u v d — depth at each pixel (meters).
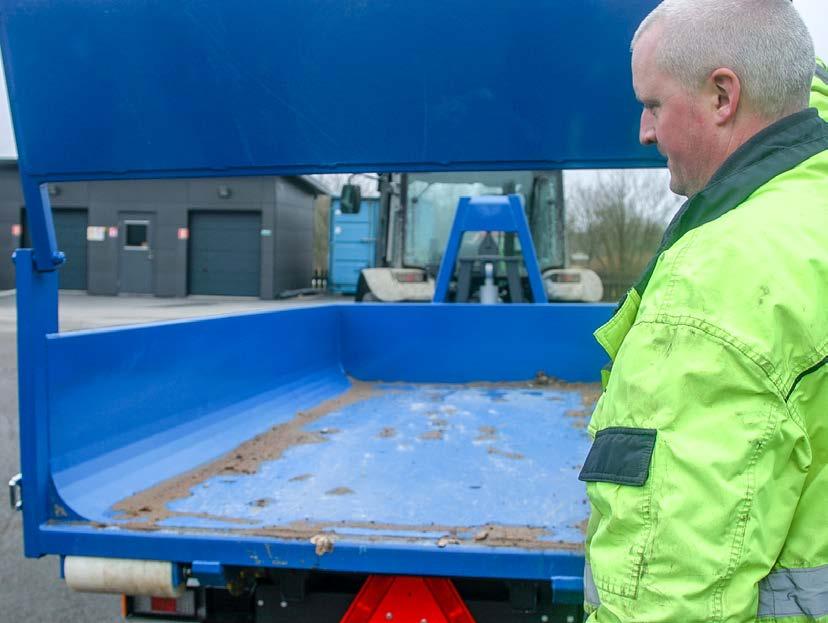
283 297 25.44
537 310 4.46
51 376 2.12
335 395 4.15
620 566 1.01
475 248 6.25
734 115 1.16
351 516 2.07
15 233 21.83
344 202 7.90
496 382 4.48
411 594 1.86
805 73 1.14
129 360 2.52
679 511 0.96
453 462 2.71
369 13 1.89
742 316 0.99
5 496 4.85
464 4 1.85
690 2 1.18
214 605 2.05
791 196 1.08
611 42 1.82
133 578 1.89
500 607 1.92
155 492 2.32
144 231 24.73
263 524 1.98
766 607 1.04
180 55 1.97
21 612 3.42
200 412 2.99
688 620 0.95
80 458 2.23
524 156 1.88
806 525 1.05
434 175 7.58
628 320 1.21
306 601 2.01
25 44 2.03
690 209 1.16
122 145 2.03
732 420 0.97
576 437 3.13
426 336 4.54
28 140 2.06
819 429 1.03
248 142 1.98
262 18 1.92
